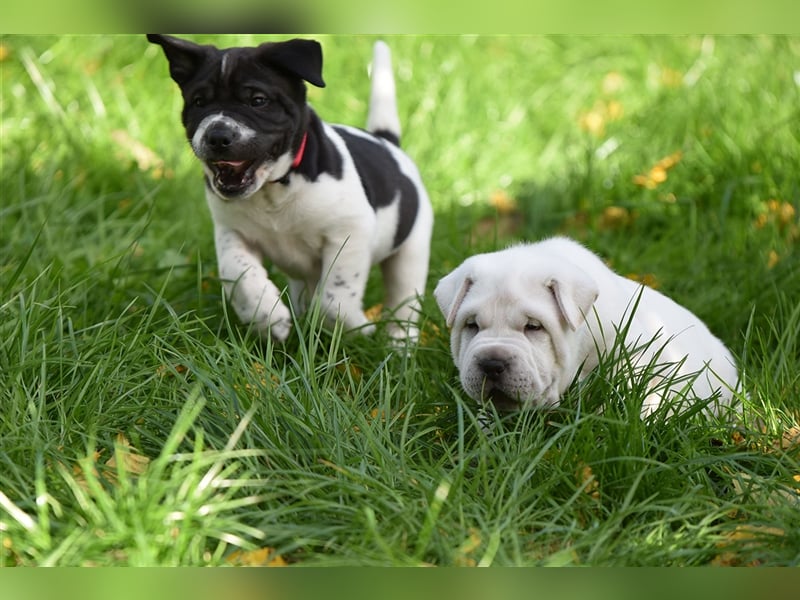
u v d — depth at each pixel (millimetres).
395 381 4895
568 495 3986
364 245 5547
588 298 4359
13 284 5008
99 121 8266
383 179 5836
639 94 9594
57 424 4164
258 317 5281
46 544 3469
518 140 9086
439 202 7922
